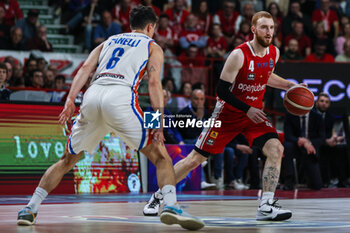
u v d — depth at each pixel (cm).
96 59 781
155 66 746
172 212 678
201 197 1528
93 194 1681
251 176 2086
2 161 1639
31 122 1712
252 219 849
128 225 736
